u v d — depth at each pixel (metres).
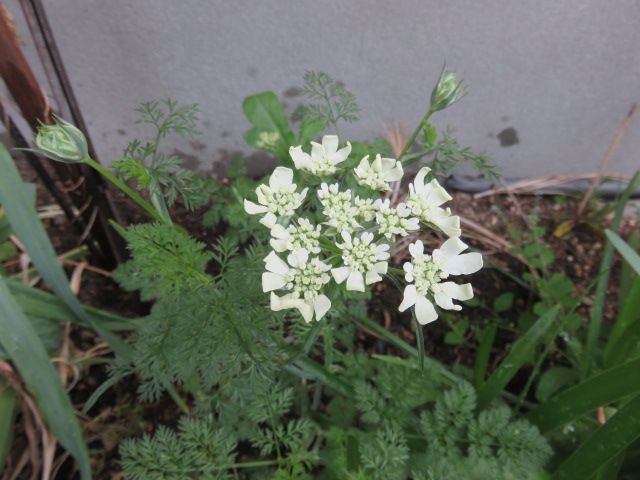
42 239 0.17
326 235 0.13
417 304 0.13
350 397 0.19
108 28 0.22
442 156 0.17
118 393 0.23
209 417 0.17
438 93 0.15
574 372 0.22
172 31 0.22
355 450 0.17
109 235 0.22
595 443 0.16
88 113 0.25
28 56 0.23
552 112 0.26
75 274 0.23
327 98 0.19
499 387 0.19
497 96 0.26
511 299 0.26
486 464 0.17
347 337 0.22
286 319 0.18
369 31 0.23
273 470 0.18
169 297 0.16
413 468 0.17
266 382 0.16
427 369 0.20
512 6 0.22
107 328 0.21
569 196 0.30
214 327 0.15
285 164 0.22
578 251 0.28
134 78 0.24
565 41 0.23
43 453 0.20
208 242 0.26
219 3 0.21
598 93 0.25
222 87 0.25
